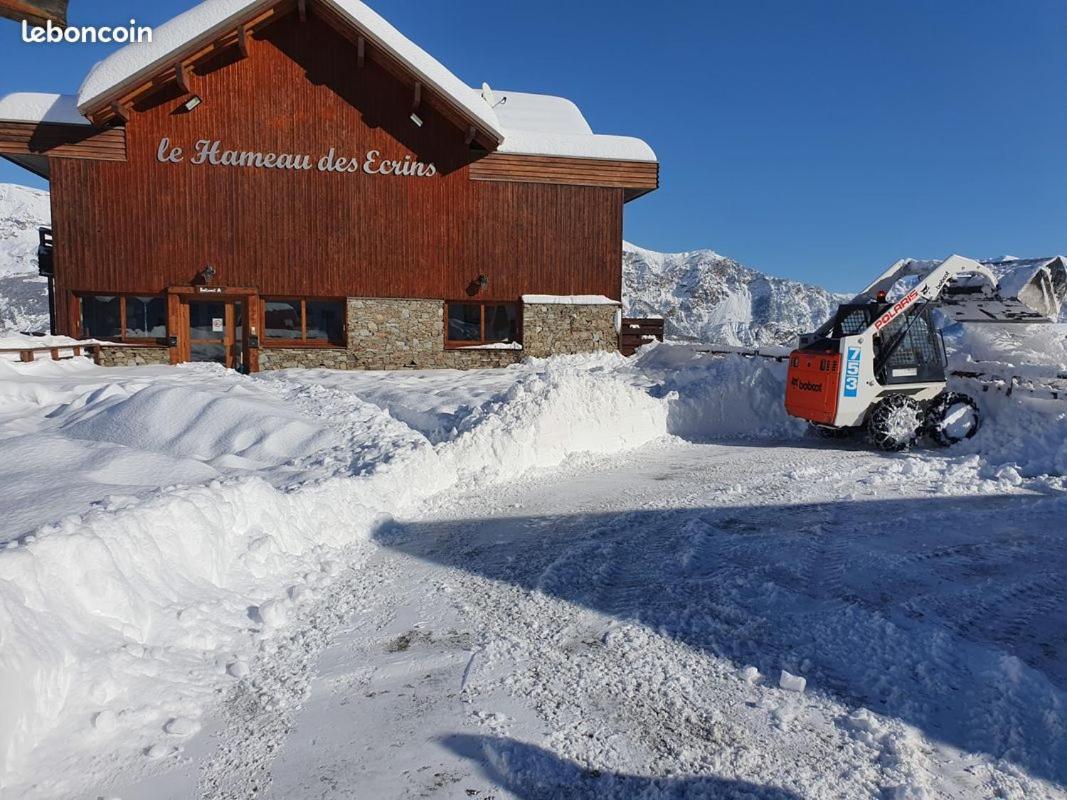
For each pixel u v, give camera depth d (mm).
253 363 18547
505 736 3059
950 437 10195
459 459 8227
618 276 20781
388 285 19344
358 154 18984
